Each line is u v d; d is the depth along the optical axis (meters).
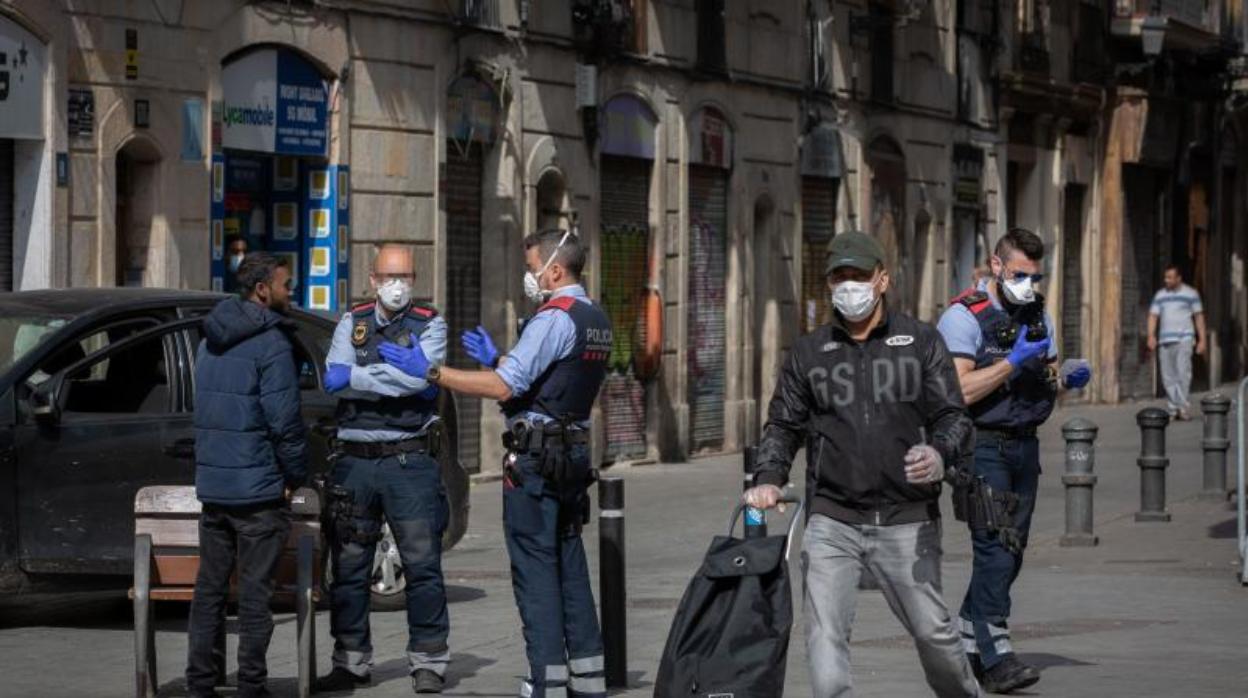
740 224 30.72
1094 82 43.75
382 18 22.72
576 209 26.44
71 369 12.75
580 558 10.45
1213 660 12.09
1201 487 23.73
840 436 8.62
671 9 28.56
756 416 31.55
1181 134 47.22
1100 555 17.52
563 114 26.16
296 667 11.89
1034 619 13.81
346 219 22.23
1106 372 44.25
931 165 37.38
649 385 28.36
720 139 30.08
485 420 24.98
